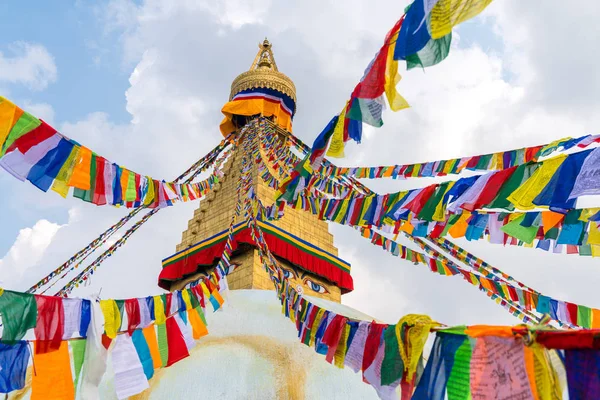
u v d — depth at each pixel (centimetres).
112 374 1109
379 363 567
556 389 374
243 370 1142
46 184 579
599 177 455
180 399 1073
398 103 402
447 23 343
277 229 1694
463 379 444
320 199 793
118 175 681
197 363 1155
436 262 922
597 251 660
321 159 577
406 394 500
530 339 388
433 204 609
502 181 536
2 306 560
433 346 479
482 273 902
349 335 648
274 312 1380
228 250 1002
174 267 1825
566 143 584
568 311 780
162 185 784
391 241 952
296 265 1697
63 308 614
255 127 1366
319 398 1120
